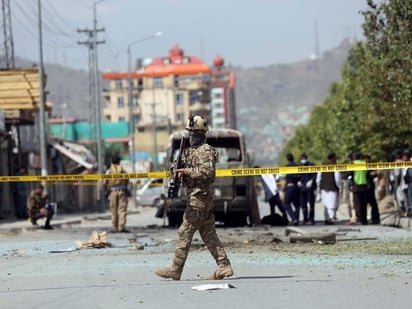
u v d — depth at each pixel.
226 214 57.88
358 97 94.25
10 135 93.56
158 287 23.91
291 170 38.69
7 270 30.08
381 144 80.00
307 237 38.53
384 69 63.53
